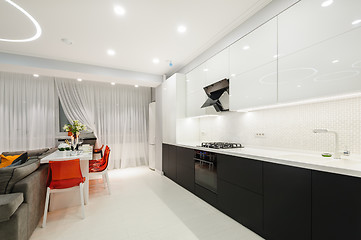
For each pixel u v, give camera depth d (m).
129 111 5.42
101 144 4.97
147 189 3.32
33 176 1.99
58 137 4.54
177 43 2.92
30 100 4.27
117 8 2.04
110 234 1.92
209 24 2.39
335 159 1.64
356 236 1.12
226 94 3.09
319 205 1.33
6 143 4.03
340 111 1.69
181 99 3.77
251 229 1.94
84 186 2.70
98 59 3.53
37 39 2.72
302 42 1.63
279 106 2.18
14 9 2.01
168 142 4.04
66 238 1.85
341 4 1.37
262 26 2.06
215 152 2.48
